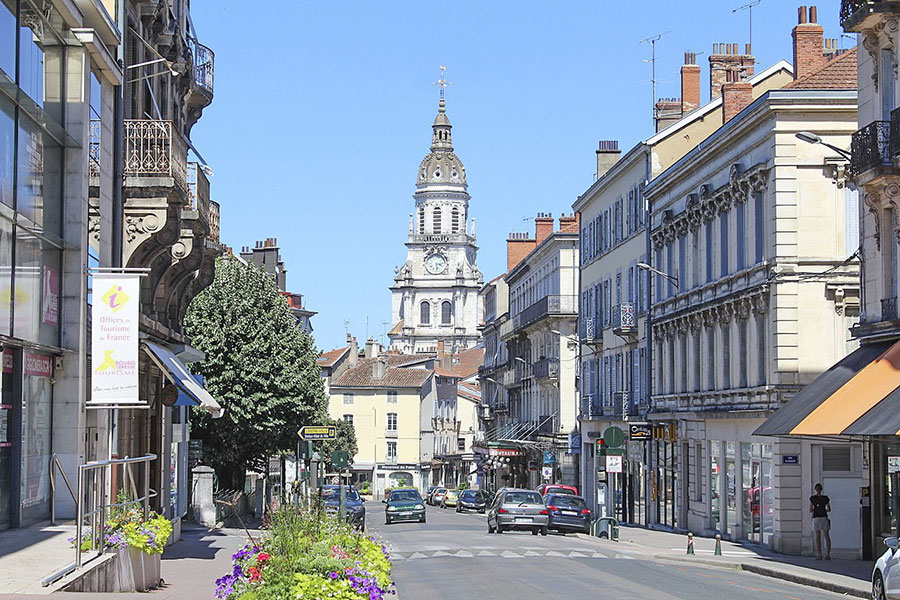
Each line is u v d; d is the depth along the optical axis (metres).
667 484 52.62
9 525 20.41
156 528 20.20
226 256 54.50
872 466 32.94
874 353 31.22
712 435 45.69
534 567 29.95
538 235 95.19
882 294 31.28
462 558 32.97
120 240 26.36
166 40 31.30
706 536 46.19
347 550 14.82
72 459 22.78
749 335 41.19
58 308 22.97
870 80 32.03
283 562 13.45
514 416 95.62
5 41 19.72
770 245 39.06
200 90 37.12
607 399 64.75
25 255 21.00
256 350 49.56
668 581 26.39
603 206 65.94
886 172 29.83
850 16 31.36
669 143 55.69
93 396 22.05
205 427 49.97
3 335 19.53
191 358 35.38
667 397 51.94
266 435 50.09
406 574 27.94
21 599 14.13
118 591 17.97
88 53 23.55
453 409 146.88
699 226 47.75
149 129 26.75
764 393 39.28
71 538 19.17
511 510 46.97
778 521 37.34
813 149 38.38
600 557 34.19
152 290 29.91
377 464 135.38
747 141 41.53
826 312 38.22
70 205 23.16
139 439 30.19
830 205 38.31
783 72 52.00
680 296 49.75
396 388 135.88
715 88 56.47
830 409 29.41
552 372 78.38
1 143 19.64
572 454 74.38
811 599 22.98
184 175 27.97
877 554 32.62
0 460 19.97
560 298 78.38
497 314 111.56
